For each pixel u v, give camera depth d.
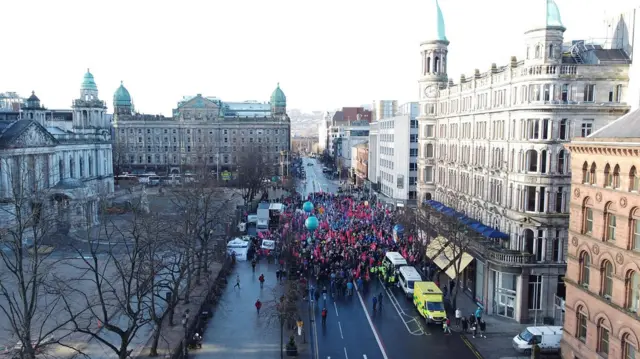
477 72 61.41
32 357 29.19
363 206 107.06
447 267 55.50
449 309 53.59
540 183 48.47
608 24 52.50
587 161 35.66
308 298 55.66
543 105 47.28
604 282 33.88
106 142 140.75
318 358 41.38
